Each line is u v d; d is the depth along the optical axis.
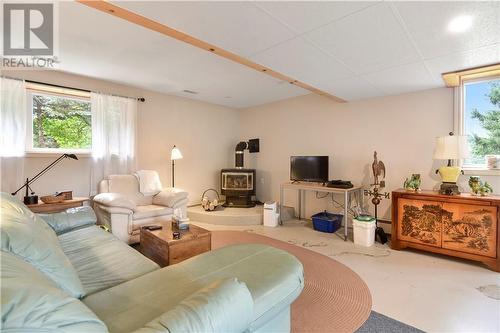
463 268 2.78
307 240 3.73
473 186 3.04
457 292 2.29
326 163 4.36
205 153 5.52
